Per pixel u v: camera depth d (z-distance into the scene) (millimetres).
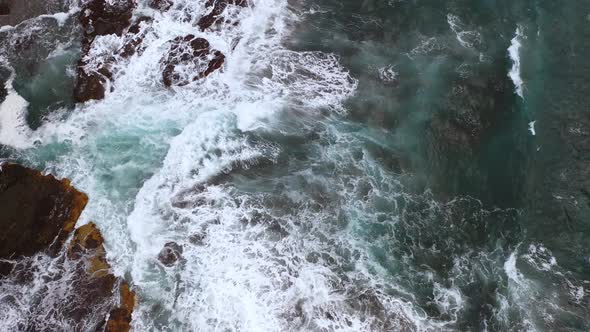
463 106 17438
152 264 14258
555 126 17094
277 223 15156
